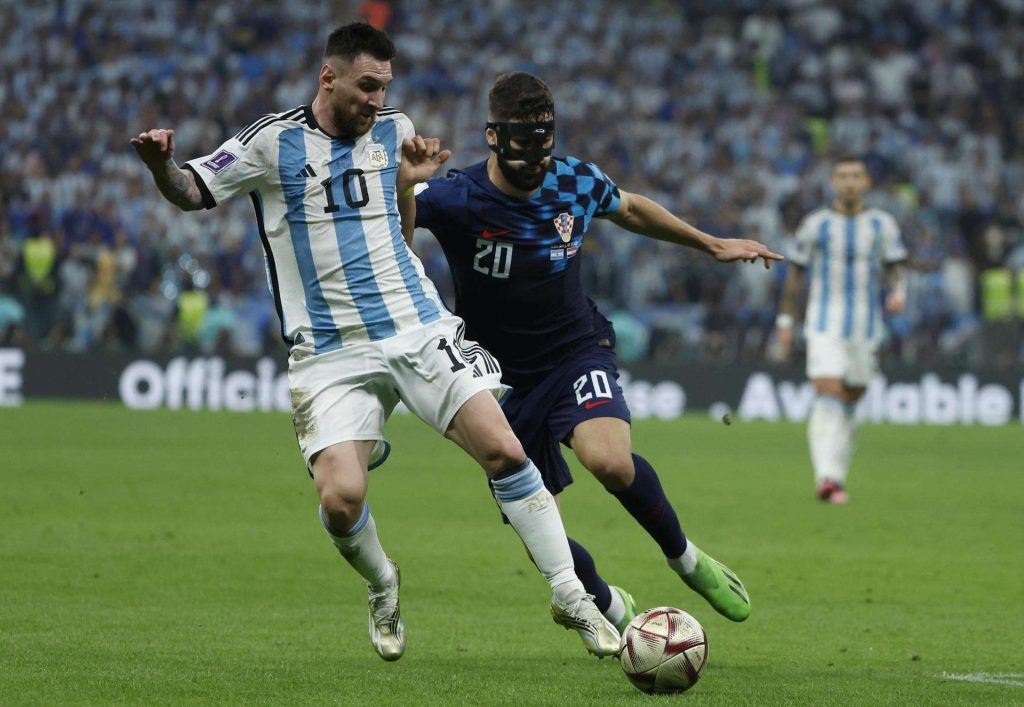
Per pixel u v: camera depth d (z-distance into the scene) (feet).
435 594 80.33
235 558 91.04
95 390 246.88
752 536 106.63
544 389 67.10
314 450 58.59
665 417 245.24
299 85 309.83
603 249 263.29
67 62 307.17
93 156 289.74
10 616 70.33
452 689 55.67
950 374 247.09
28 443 173.27
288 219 59.21
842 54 341.62
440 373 58.70
